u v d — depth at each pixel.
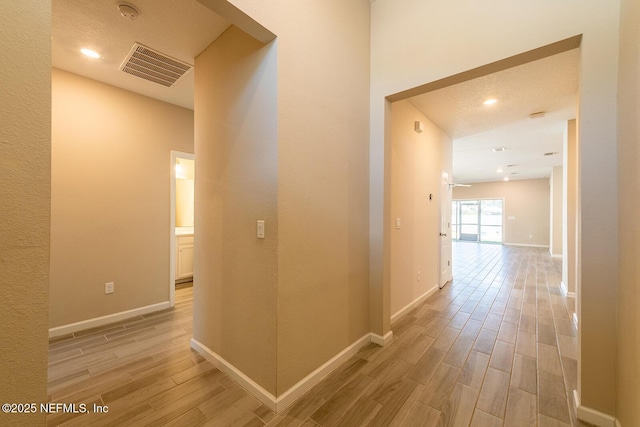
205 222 2.26
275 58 1.64
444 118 3.77
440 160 4.32
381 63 2.40
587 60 1.54
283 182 1.66
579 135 1.62
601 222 1.50
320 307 1.94
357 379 1.95
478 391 1.83
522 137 4.68
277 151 1.63
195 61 2.39
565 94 2.99
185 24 1.97
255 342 1.78
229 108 2.00
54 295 2.66
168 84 2.94
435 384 1.90
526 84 2.77
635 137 1.24
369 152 2.46
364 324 2.43
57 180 2.67
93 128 2.87
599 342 1.51
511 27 1.78
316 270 1.91
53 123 2.63
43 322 0.85
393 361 2.18
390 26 2.35
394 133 3.02
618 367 1.44
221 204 2.08
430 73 2.12
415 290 3.54
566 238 4.07
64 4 1.75
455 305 3.54
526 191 10.08
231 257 1.98
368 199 2.46
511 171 8.32
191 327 2.88
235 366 1.94
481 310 3.36
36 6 0.84
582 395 1.57
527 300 3.75
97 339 2.58
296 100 1.74
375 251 2.46
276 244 1.64
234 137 1.95
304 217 1.81
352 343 2.28
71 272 2.75
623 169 1.38
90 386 1.88
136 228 3.19
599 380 1.52
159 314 3.24
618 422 1.44
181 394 1.79
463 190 11.27
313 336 1.89
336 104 2.07
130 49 2.28
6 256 0.79
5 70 0.79
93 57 2.41
